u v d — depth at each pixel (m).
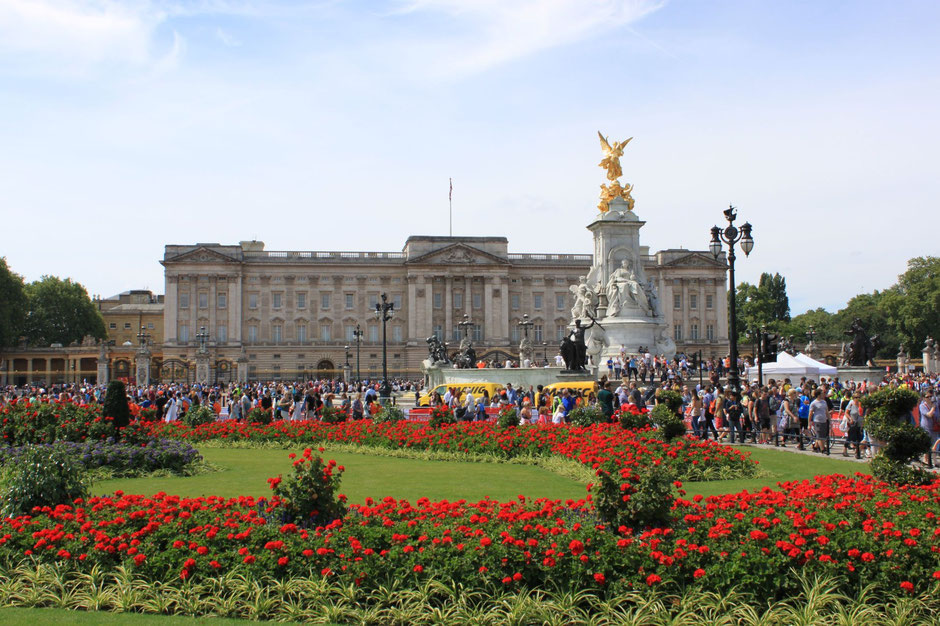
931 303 137.00
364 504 19.67
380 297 149.75
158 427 36.47
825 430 30.56
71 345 148.12
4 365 142.50
